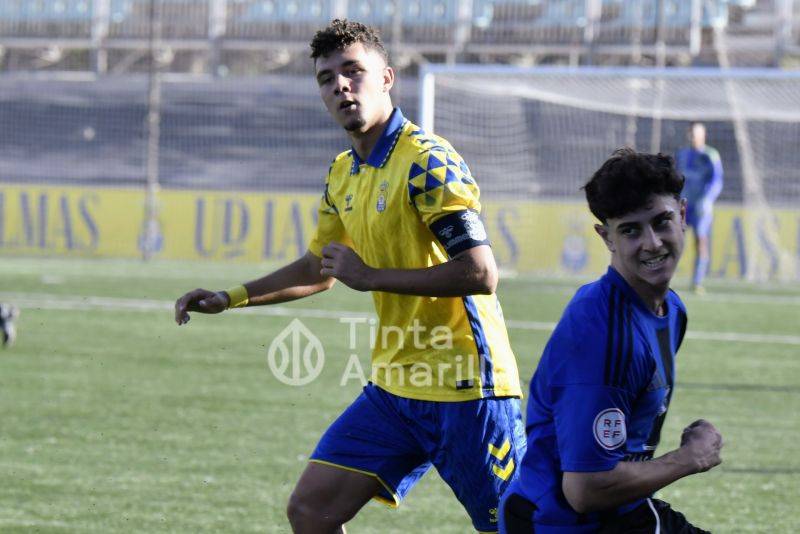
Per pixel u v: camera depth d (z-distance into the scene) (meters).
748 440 22.70
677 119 63.38
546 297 47.78
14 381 28.05
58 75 81.94
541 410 9.82
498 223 58.53
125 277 52.56
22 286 48.50
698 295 50.00
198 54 83.25
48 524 16.44
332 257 11.88
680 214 9.46
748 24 70.19
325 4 77.69
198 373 29.56
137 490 18.39
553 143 62.47
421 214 12.09
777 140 60.09
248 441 22.02
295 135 77.06
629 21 70.12
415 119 72.19
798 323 41.56
